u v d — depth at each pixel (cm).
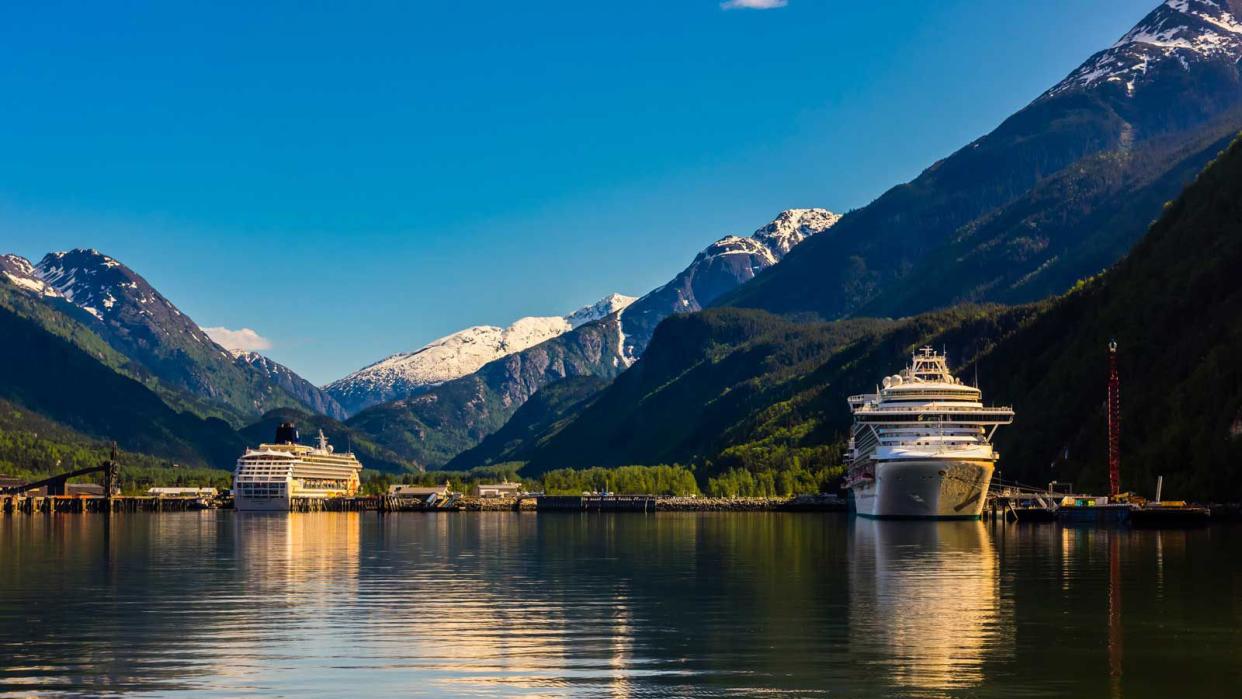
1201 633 9775
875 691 8044
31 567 16038
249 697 7981
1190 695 7869
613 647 9450
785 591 12550
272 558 17600
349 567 15900
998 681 8244
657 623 10512
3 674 8612
